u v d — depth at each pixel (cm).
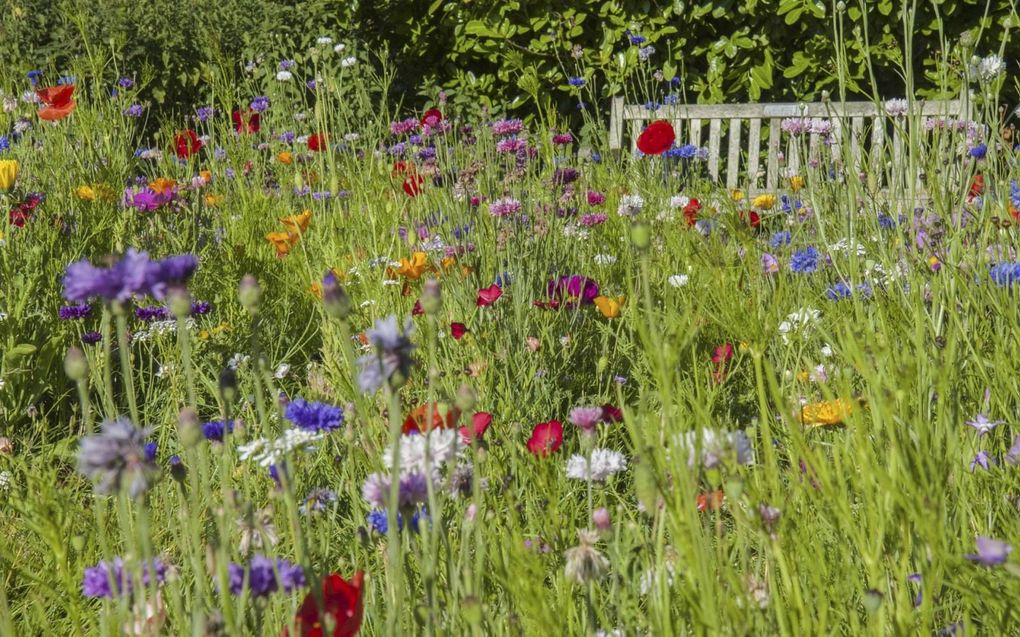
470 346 299
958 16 684
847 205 306
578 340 316
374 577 194
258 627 136
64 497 204
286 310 376
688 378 231
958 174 278
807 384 231
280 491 186
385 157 490
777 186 478
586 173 470
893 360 178
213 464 237
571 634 145
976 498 183
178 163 562
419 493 145
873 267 246
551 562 179
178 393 297
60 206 420
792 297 275
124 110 543
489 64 840
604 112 797
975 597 147
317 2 823
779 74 761
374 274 352
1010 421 195
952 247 235
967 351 212
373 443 206
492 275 328
